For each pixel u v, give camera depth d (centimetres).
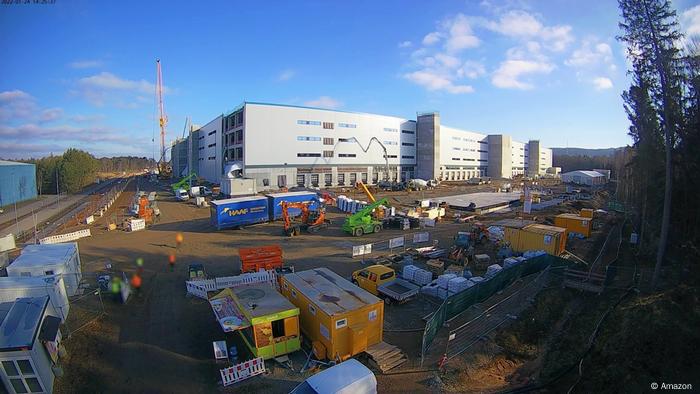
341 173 8925
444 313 1725
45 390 1248
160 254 2992
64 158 9194
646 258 2891
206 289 2106
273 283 2183
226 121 8875
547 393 1303
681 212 2564
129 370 1398
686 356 1355
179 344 1578
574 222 3784
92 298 2053
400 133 10338
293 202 4247
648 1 2120
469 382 1354
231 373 1328
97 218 4803
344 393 1070
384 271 2167
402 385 1327
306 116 8181
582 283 2273
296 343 1508
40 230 4025
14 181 6475
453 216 4956
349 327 1453
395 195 7606
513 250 3119
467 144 13438
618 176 8075
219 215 3862
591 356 1506
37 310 1411
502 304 1991
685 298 1772
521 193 7538
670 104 2217
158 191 8600
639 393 1232
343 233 3850
